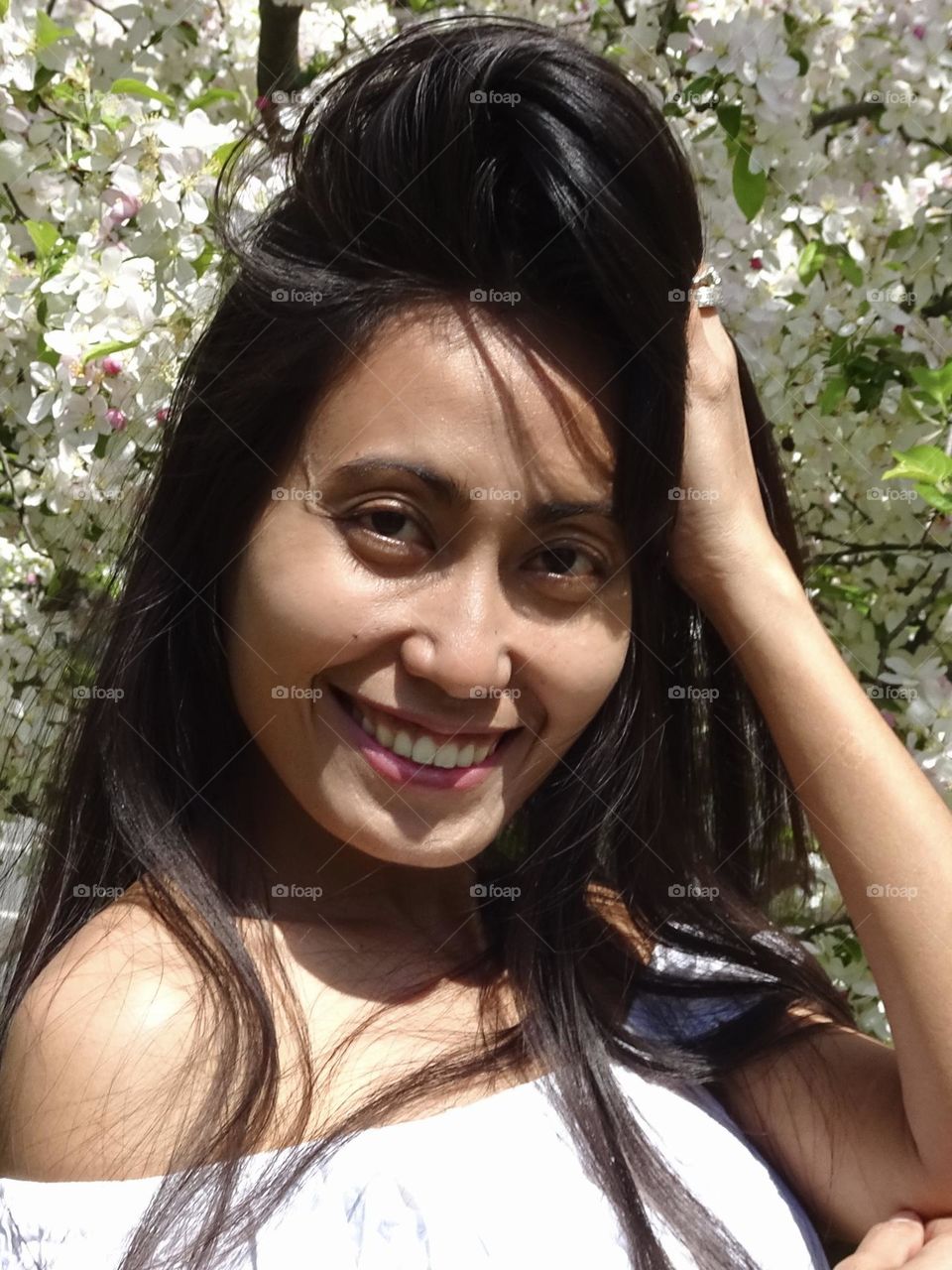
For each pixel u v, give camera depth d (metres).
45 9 1.57
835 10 1.57
